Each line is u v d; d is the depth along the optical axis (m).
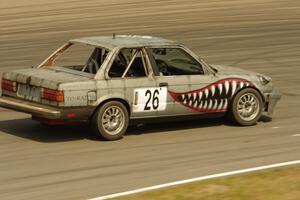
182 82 26.16
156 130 26.89
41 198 18.52
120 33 53.97
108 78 24.80
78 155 23.06
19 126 27.27
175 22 59.50
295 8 68.31
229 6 69.62
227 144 24.83
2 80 26.28
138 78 25.33
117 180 20.23
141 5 70.31
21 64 42.75
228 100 27.27
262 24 58.56
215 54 45.78
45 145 24.33
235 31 54.94
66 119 24.16
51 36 53.34
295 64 43.16
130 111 25.28
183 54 26.56
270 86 28.23
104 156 23.00
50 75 25.05
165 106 25.91
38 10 67.69
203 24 58.38
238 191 18.91
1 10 67.81
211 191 18.89
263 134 26.42
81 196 18.64
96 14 64.69
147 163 22.20
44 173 20.92
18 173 20.89
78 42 26.75
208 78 26.77
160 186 19.52
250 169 21.36
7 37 53.25
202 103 26.70
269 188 19.20
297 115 30.09
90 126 25.03
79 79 24.47
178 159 22.72
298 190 19.03
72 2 72.81
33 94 24.91
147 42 26.03
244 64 42.84
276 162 22.25
